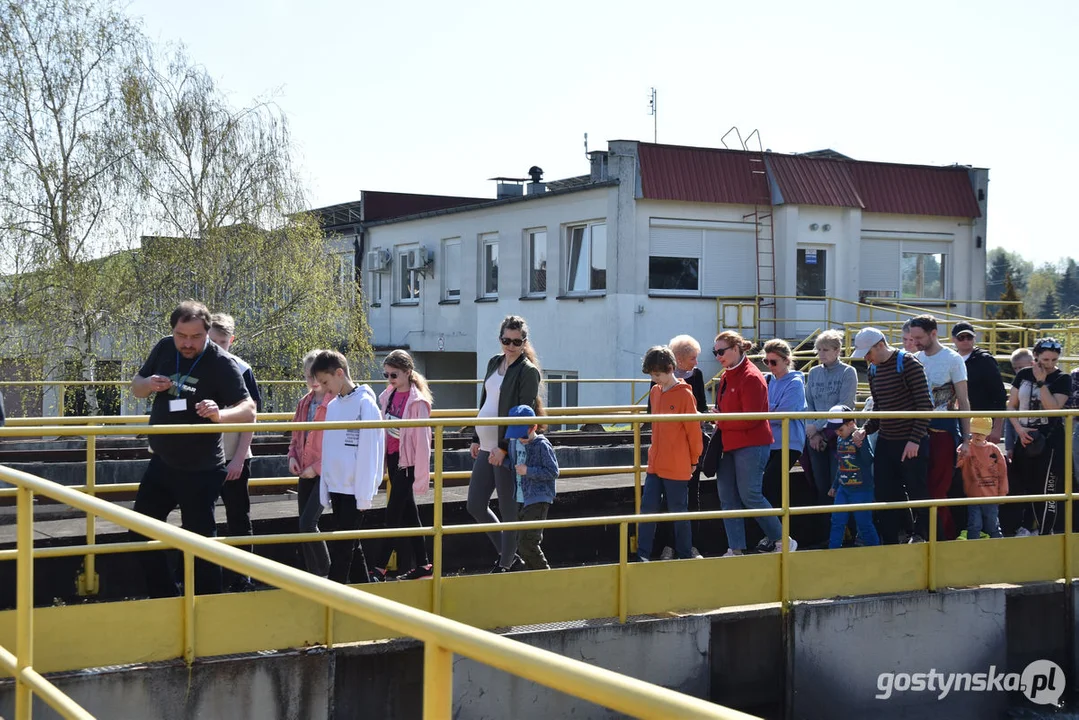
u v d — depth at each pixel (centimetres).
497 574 653
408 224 2961
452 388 2945
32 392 2109
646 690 170
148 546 589
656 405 773
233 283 2281
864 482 825
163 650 568
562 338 2386
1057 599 796
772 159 2347
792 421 870
